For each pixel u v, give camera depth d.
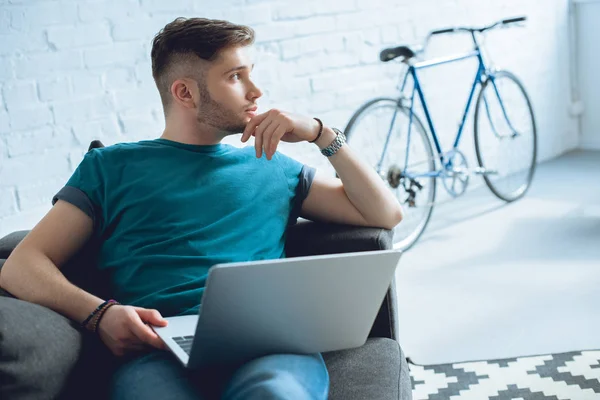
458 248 3.59
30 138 2.88
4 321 1.26
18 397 1.25
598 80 4.96
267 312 1.32
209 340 1.31
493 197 4.31
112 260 1.67
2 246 1.78
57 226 1.62
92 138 3.03
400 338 2.76
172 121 1.77
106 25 3.03
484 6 4.34
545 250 3.45
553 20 4.82
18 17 2.81
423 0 4.02
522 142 4.39
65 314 1.49
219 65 1.71
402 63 3.94
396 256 1.39
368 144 3.72
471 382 2.42
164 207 1.67
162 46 1.74
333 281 1.35
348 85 3.77
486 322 2.82
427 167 4.09
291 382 1.28
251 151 1.82
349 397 1.47
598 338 2.61
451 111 4.22
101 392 1.44
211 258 1.66
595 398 2.25
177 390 1.32
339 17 3.71
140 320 1.44
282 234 1.80
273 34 3.50
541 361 2.50
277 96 3.54
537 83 4.77
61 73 2.93
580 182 4.39
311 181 1.87
